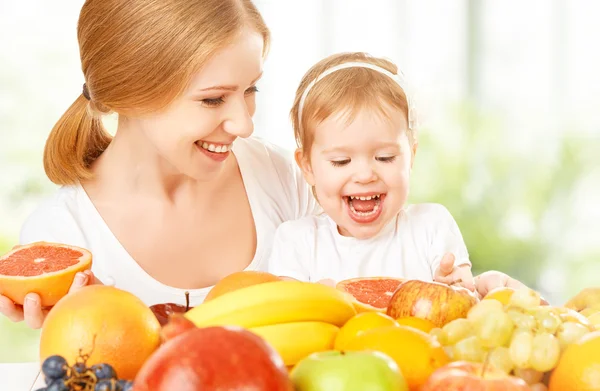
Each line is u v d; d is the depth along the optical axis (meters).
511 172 6.13
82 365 1.25
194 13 1.91
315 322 1.39
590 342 1.26
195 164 2.08
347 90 2.20
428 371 1.24
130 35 1.95
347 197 2.28
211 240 2.42
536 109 6.24
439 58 6.16
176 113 1.98
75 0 5.55
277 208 2.55
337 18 5.94
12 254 1.98
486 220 6.09
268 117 5.85
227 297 1.38
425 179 6.11
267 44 2.20
